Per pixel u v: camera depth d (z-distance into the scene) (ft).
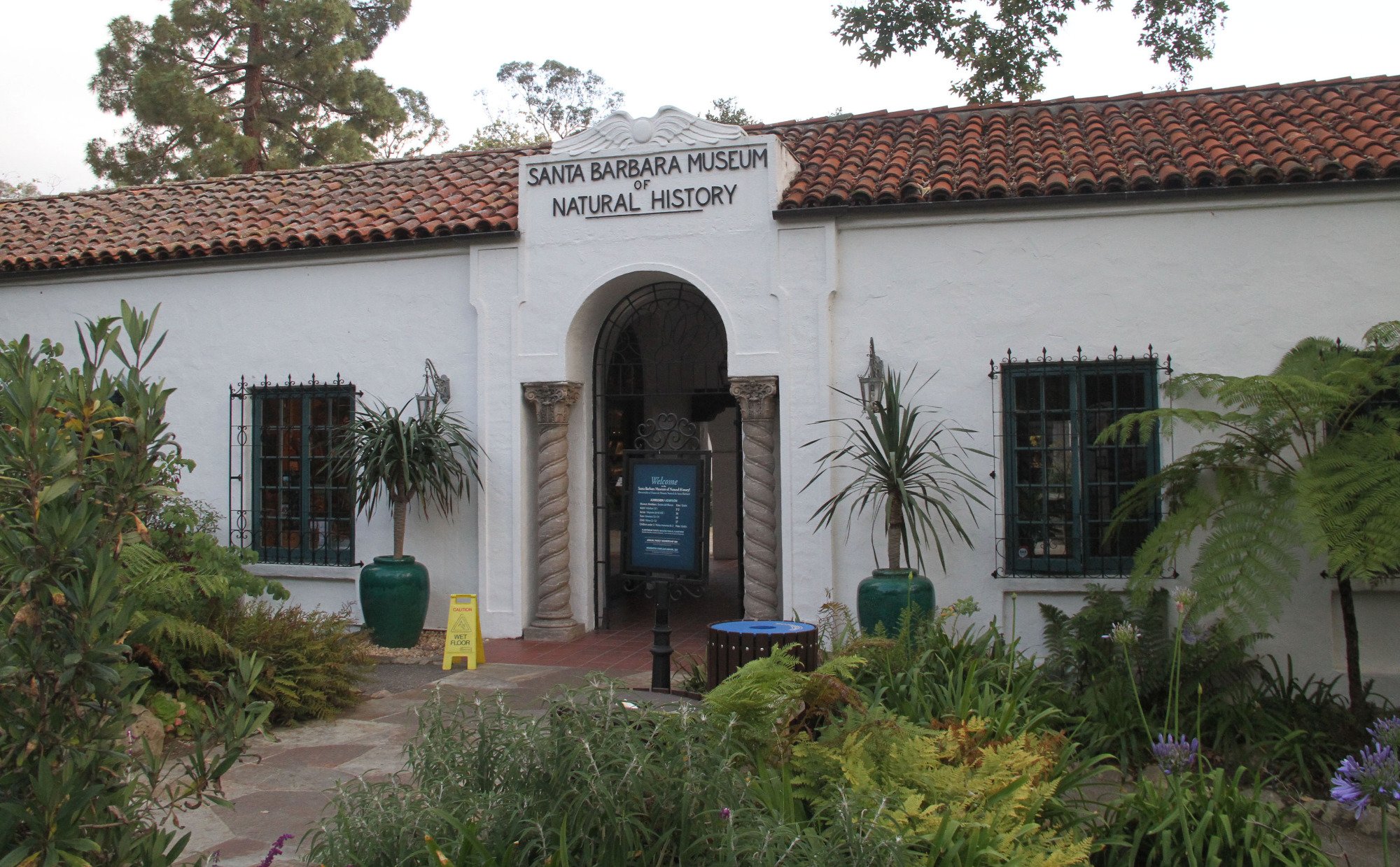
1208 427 26.55
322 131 81.51
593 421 35.19
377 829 11.23
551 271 33.09
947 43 69.82
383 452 31.14
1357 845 17.74
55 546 8.40
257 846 16.35
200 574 23.16
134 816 9.17
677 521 22.35
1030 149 32.50
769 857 10.14
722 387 37.40
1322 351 25.71
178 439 37.06
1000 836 12.53
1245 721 21.98
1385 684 26.48
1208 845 14.60
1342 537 21.93
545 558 33.30
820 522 30.22
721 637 18.69
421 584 32.53
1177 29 67.15
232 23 79.97
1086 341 28.84
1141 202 28.45
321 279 35.76
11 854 8.04
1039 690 21.94
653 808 11.20
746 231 31.30
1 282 39.47
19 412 8.47
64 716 8.71
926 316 29.94
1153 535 24.82
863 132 37.52
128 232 40.16
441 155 43.09
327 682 24.08
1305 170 27.22
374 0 88.12
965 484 29.32
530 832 10.77
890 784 13.28
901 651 20.15
